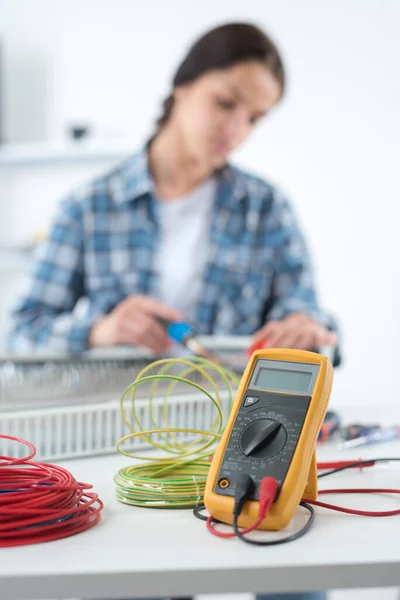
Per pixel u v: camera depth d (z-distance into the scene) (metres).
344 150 2.63
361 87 2.61
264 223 2.57
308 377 0.65
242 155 2.66
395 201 2.60
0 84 2.91
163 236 2.48
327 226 2.64
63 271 2.43
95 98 2.88
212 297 2.49
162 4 2.79
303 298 2.53
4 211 2.97
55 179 2.92
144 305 1.80
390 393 2.63
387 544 0.54
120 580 0.48
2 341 2.87
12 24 2.94
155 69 2.81
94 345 2.07
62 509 0.58
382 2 2.59
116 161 2.82
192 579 0.49
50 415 0.82
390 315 2.62
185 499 0.65
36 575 0.48
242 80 2.47
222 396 0.92
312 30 2.64
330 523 0.60
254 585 0.49
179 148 2.48
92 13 2.86
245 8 2.71
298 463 0.59
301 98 2.64
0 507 0.55
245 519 0.58
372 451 0.90
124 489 0.67
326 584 0.50
